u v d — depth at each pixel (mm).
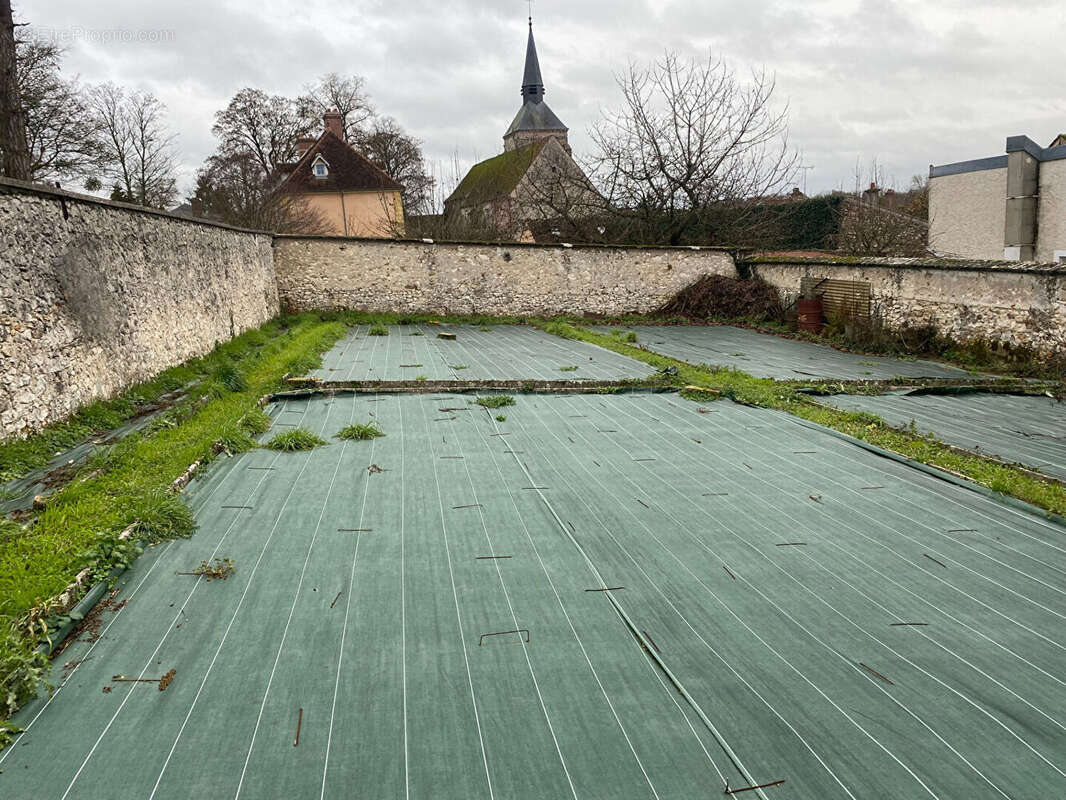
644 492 4871
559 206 22000
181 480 4691
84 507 4152
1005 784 2283
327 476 5047
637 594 3469
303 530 4125
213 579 3531
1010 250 15008
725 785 2260
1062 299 9516
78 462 5188
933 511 4613
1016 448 6176
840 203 21969
